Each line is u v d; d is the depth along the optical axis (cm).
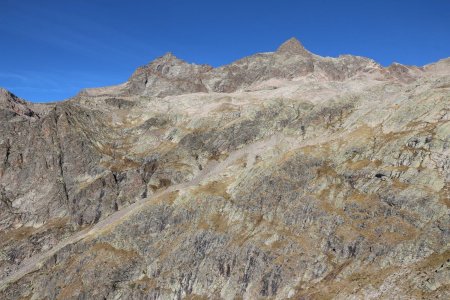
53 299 11569
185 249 11444
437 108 11338
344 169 11375
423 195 9462
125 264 11675
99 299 11138
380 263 8912
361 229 9731
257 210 11556
